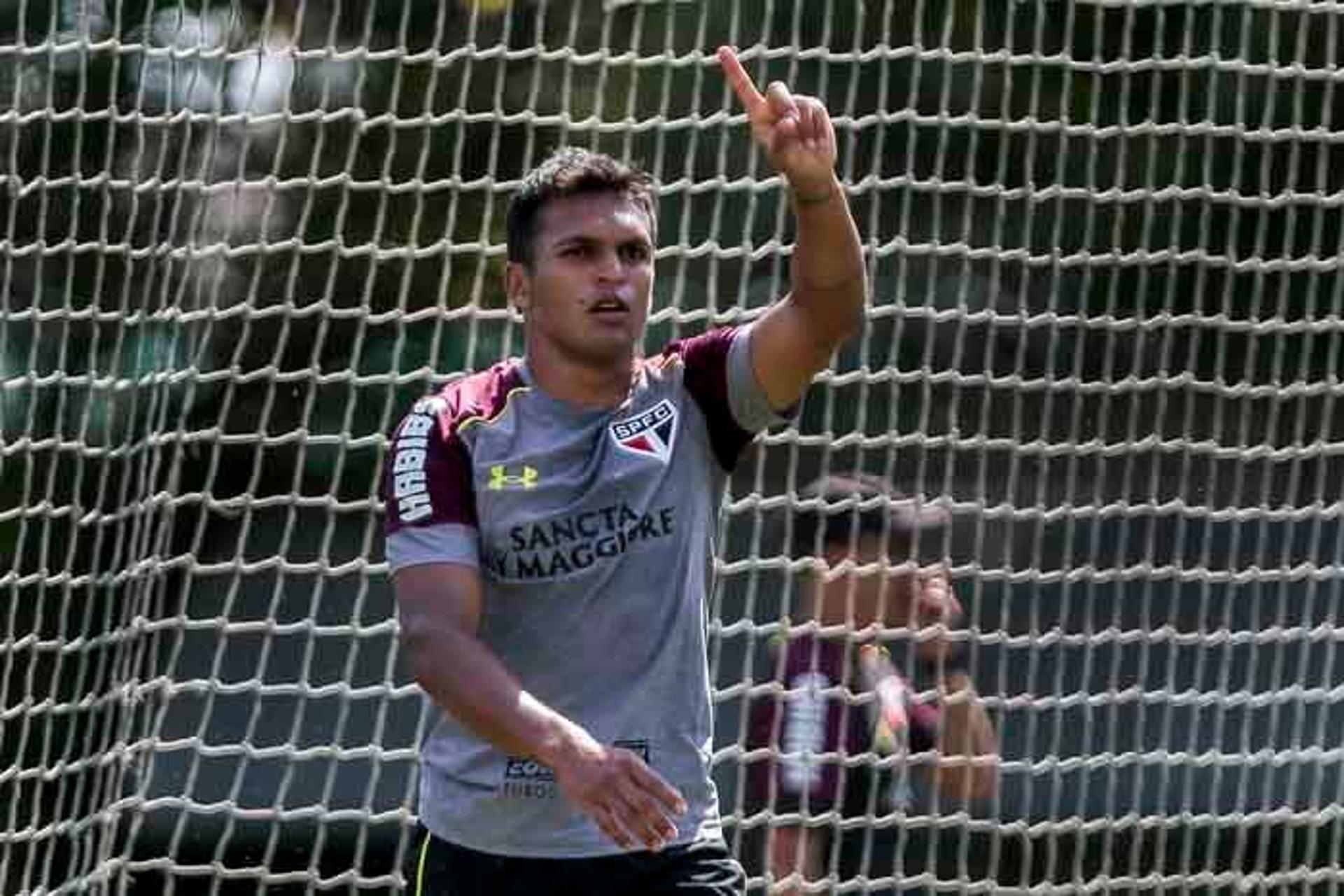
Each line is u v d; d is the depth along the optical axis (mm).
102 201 21281
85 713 20516
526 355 13609
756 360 13320
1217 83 22109
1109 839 21156
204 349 21078
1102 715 21422
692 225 22781
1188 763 21453
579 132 21906
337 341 22469
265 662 20750
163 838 21703
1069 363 22109
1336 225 23344
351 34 23984
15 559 20422
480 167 23188
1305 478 22422
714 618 21328
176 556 21766
